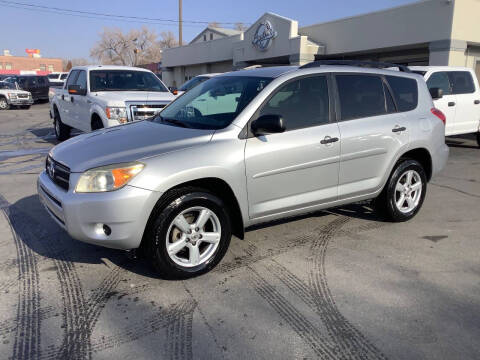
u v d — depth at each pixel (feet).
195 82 35.50
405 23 57.31
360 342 9.58
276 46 75.10
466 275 12.78
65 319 10.43
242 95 13.84
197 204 12.08
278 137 13.29
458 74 34.53
